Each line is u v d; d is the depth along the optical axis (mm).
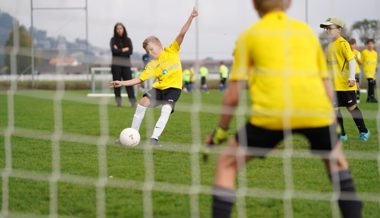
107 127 13242
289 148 9539
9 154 7625
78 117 15719
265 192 6484
